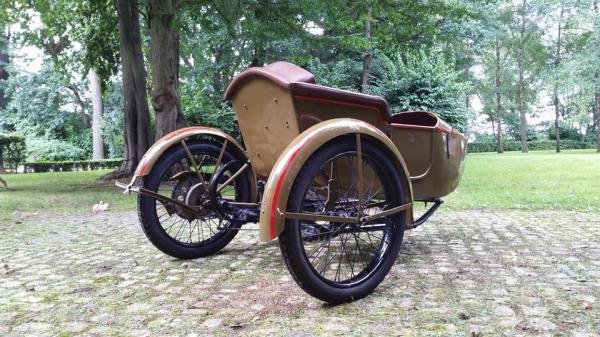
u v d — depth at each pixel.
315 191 2.83
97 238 4.39
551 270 2.95
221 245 3.59
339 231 2.67
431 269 3.02
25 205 7.08
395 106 20.62
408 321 2.16
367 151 2.64
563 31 32.66
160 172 3.35
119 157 32.47
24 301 2.55
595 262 3.13
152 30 10.74
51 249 3.91
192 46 23.06
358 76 23.00
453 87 20.78
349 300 2.44
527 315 2.20
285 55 20.22
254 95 2.92
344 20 11.99
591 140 42.47
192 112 15.28
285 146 2.89
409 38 14.42
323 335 2.02
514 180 9.34
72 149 33.06
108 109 34.44
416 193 3.37
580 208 5.51
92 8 13.79
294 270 2.33
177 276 3.02
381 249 2.71
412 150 3.27
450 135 3.51
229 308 2.39
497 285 2.66
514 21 33.56
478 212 5.42
